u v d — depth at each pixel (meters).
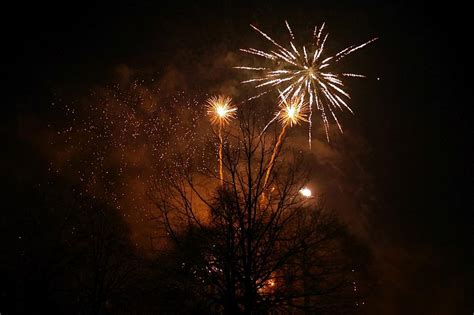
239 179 17.11
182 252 16.84
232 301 15.37
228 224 16.67
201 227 16.81
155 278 17.12
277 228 16.36
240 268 15.91
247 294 15.35
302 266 16.53
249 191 16.55
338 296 16.88
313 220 17.12
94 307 16.98
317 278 16.44
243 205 17.02
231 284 15.64
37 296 17.03
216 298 15.60
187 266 16.69
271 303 15.67
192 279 16.38
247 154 16.89
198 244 16.62
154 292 16.92
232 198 17.00
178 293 16.48
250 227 16.23
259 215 16.98
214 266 16.27
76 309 17.16
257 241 16.06
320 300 16.97
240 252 16.48
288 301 16.31
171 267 16.88
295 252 16.03
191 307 16.31
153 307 16.98
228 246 16.08
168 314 16.69
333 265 17.14
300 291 16.45
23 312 16.77
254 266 15.88
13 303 16.81
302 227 16.95
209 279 16.14
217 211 16.86
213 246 16.58
